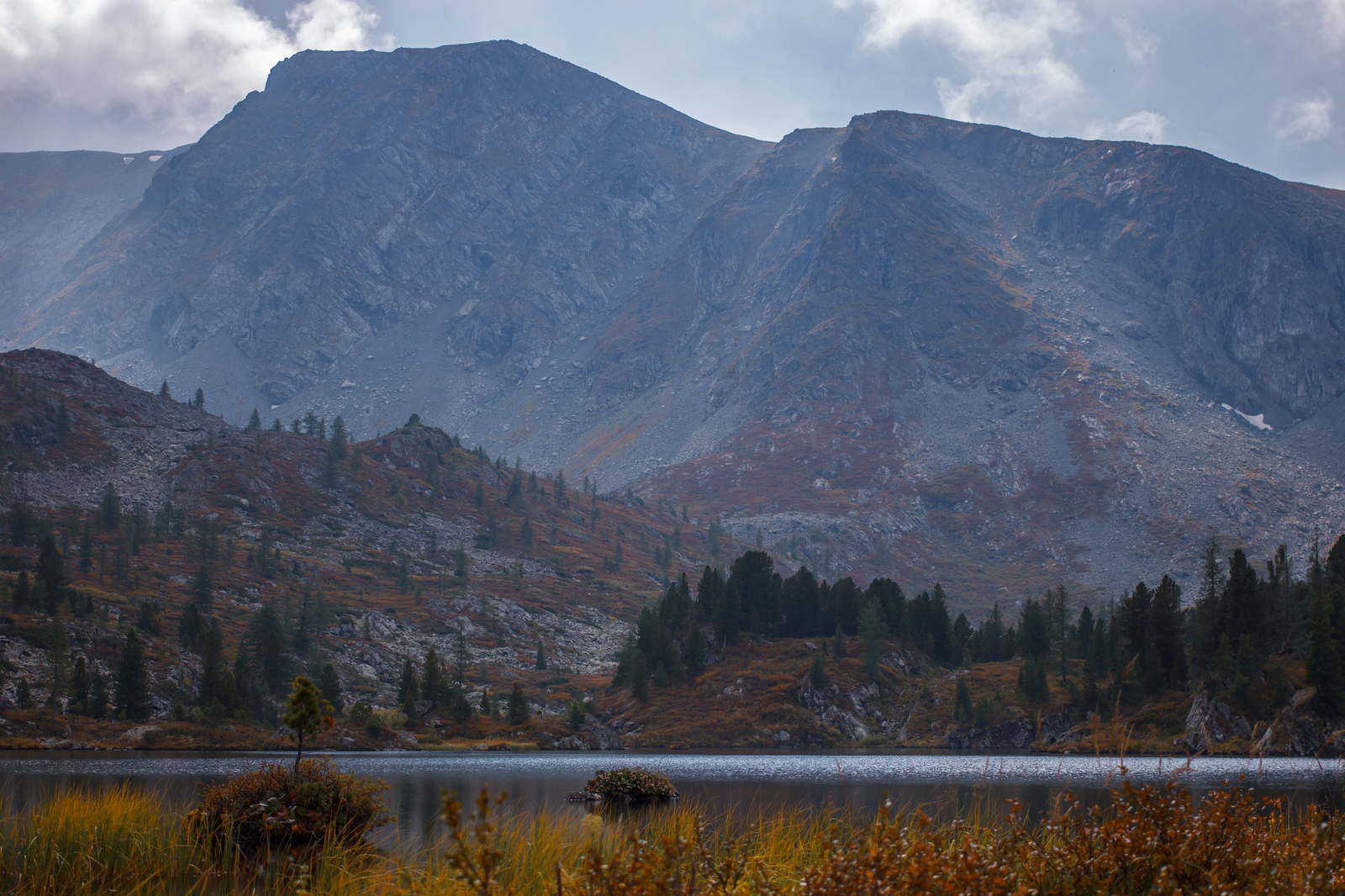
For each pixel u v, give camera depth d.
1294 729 121.69
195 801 40.62
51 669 146.62
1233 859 17.25
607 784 54.34
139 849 25.02
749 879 16.14
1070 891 16.45
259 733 142.00
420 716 162.00
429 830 34.62
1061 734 148.38
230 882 22.81
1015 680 169.00
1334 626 136.38
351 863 21.89
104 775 79.94
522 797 62.28
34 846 24.34
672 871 15.04
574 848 19.84
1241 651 136.88
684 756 135.25
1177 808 17.83
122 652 161.38
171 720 142.38
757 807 51.16
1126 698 146.38
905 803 53.00
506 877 17.08
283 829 27.08
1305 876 16.97
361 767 105.50
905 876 14.18
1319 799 48.19
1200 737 126.94
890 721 166.25
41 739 128.50
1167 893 15.90
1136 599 158.12
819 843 19.69
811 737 160.00
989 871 15.29
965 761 117.00
